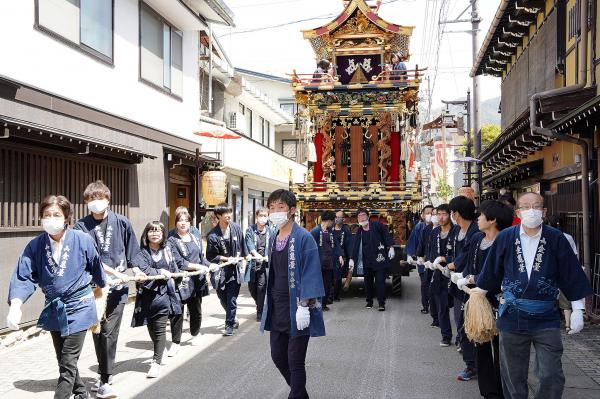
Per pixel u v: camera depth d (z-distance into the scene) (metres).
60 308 4.58
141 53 12.35
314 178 15.17
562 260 4.06
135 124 11.84
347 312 10.53
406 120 14.63
